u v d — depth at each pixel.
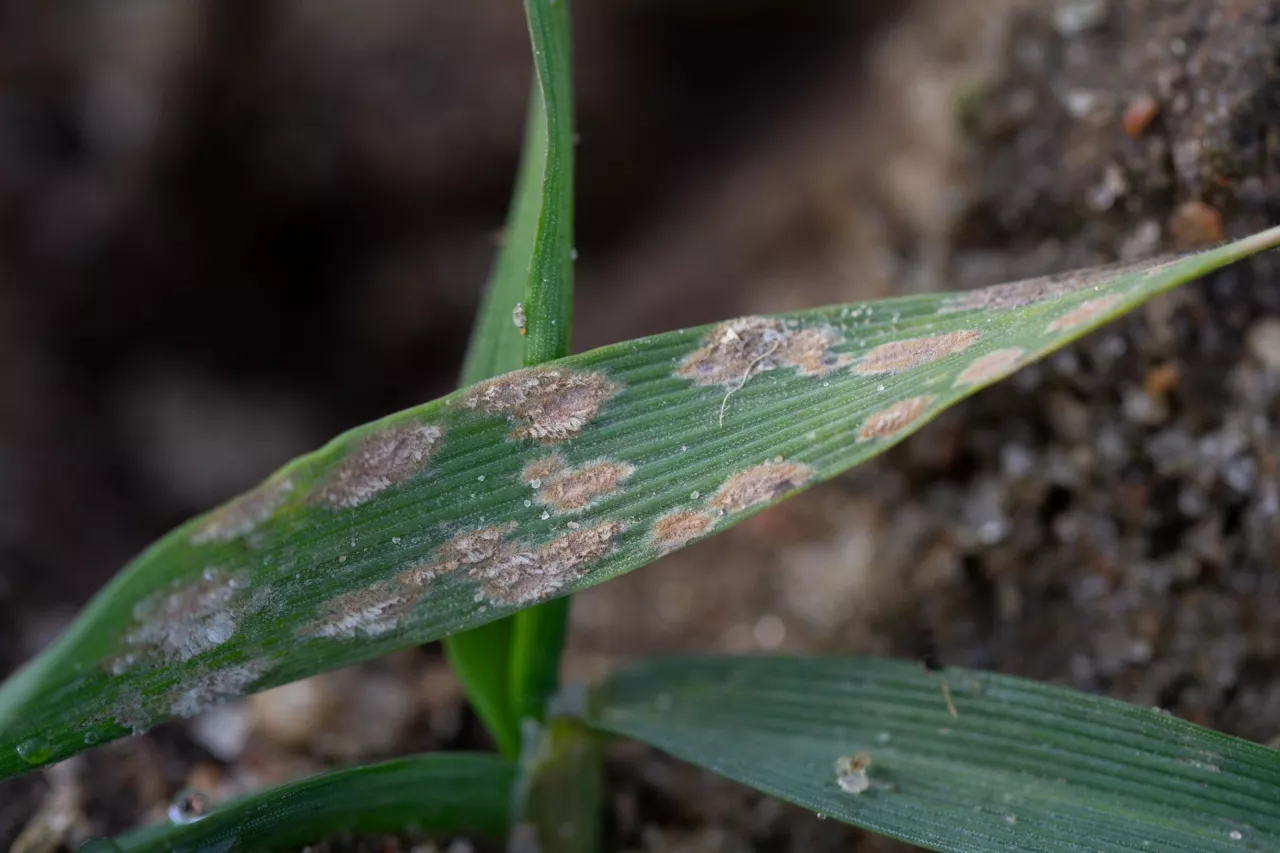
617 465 0.13
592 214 0.25
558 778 0.14
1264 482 0.14
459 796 0.14
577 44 0.25
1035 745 0.13
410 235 0.24
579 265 0.25
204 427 0.23
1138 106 0.14
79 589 0.18
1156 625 0.14
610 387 0.13
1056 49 0.15
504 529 0.13
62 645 0.12
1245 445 0.14
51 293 0.22
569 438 0.13
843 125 0.23
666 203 0.25
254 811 0.13
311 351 0.24
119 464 0.22
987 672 0.13
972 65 0.16
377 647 0.13
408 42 0.22
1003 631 0.15
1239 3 0.14
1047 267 0.15
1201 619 0.14
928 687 0.13
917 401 0.12
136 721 0.12
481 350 0.13
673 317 0.23
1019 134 0.15
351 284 0.24
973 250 0.16
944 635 0.15
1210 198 0.14
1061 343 0.12
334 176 0.23
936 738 0.13
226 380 0.24
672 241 0.25
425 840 0.14
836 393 0.13
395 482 0.12
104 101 0.22
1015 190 0.15
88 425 0.22
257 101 0.22
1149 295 0.12
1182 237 0.14
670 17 0.25
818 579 0.16
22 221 0.21
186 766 0.15
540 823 0.14
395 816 0.13
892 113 0.21
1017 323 0.12
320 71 0.22
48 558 0.19
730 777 0.13
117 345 0.23
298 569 0.12
